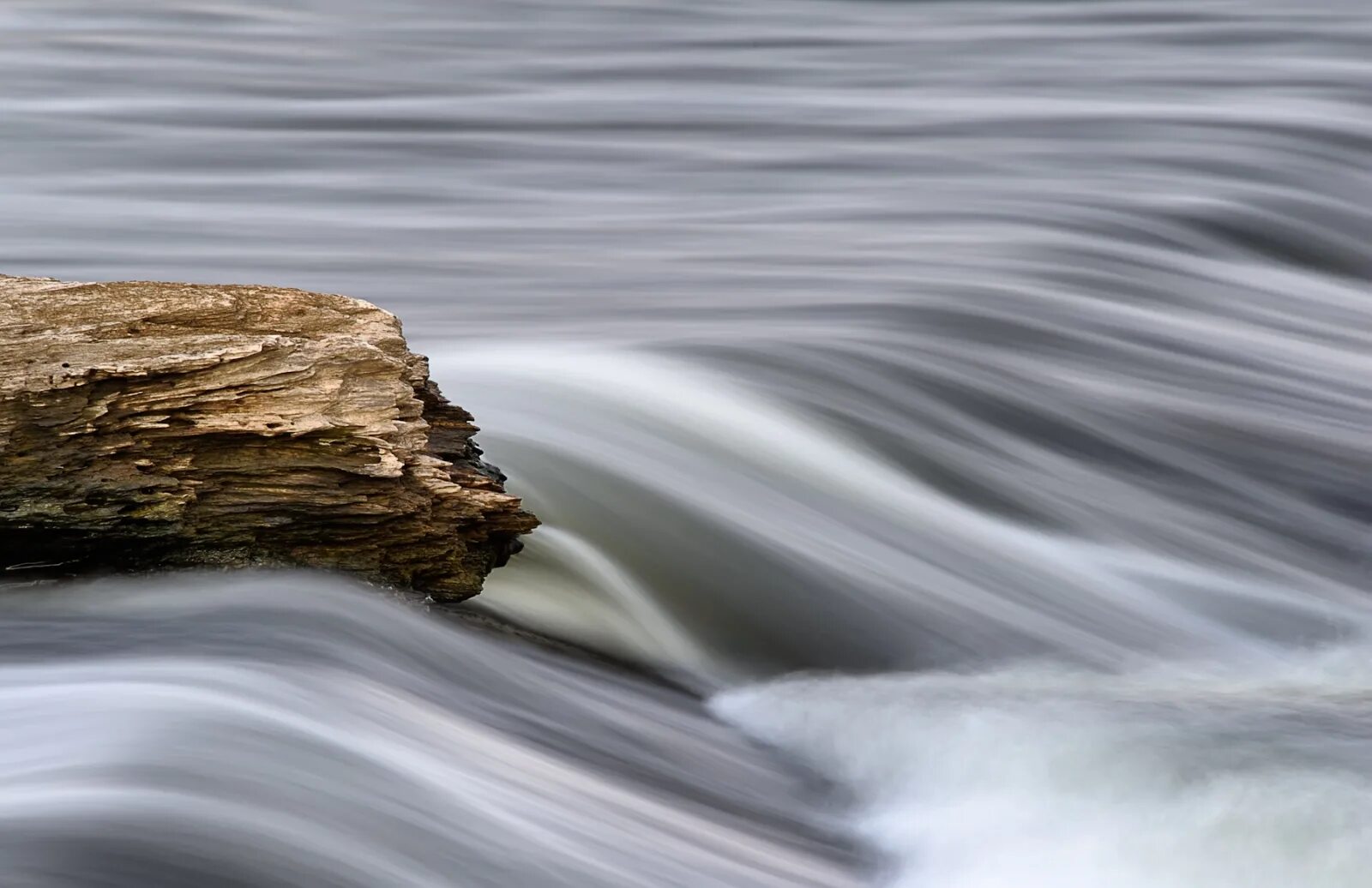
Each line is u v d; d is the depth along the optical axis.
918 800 13.74
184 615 13.85
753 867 11.77
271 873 9.62
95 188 41.81
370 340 15.18
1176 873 11.80
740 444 22.16
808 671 17.67
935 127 49.31
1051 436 25.53
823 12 69.31
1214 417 27.06
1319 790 13.01
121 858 9.30
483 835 10.92
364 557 15.09
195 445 14.31
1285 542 23.67
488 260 35.44
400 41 62.47
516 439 20.75
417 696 13.28
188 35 60.59
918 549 20.91
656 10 69.12
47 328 14.08
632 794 12.63
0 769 10.48
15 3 63.28
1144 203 39.06
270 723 11.57
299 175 44.19
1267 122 47.75
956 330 28.53
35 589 14.23
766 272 33.25
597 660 16.27
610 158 46.81
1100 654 18.92
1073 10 66.88
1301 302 34.19
